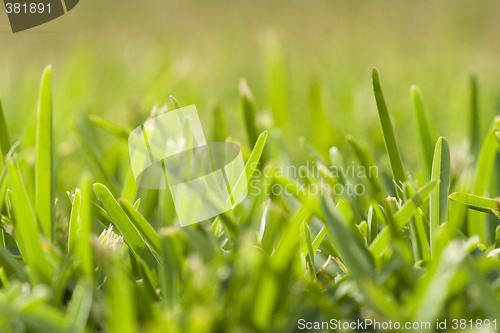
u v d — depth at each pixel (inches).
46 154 14.0
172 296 13.1
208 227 14.1
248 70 37.8
